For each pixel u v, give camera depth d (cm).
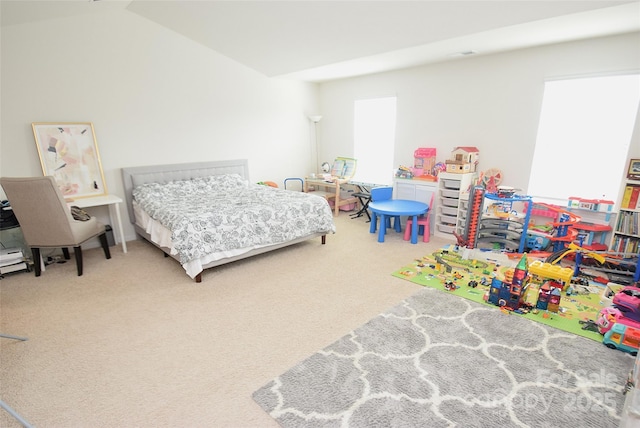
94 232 345
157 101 432
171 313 257
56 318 252
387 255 371
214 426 159
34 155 361
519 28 288
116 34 390
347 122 573
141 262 359
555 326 230
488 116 402
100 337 229
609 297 253
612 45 311
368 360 200
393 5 282
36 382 188
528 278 258
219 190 451
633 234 293
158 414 166
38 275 325
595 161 338
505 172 399
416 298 273
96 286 304
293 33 368
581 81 334
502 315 246
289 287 297
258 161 549
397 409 165
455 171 410
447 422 157
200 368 197
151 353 212
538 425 155
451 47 354
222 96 488
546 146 366
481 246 383
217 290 293
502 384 179
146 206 373
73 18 361
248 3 322
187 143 467
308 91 593
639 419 125
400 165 496
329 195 563
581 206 337
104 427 159
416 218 403
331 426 156
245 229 328
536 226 362
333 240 427
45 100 359
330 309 259
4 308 266
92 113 389
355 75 527
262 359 204
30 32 341
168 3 350
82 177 388
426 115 461
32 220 303
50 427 160
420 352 207
